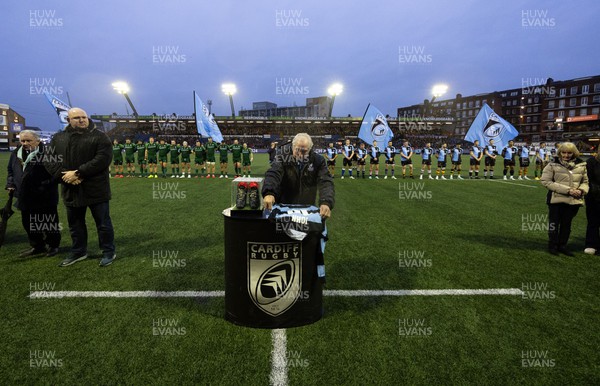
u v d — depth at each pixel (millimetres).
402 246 4980
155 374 2129
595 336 2621
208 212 7293
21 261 4203
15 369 2166
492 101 78125
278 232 2592
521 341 2543
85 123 3818
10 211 4375
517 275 3875
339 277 3777
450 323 2797
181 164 23188
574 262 4328
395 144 51719
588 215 4711
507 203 8852
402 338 2562
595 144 48781
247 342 2494
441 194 10445
